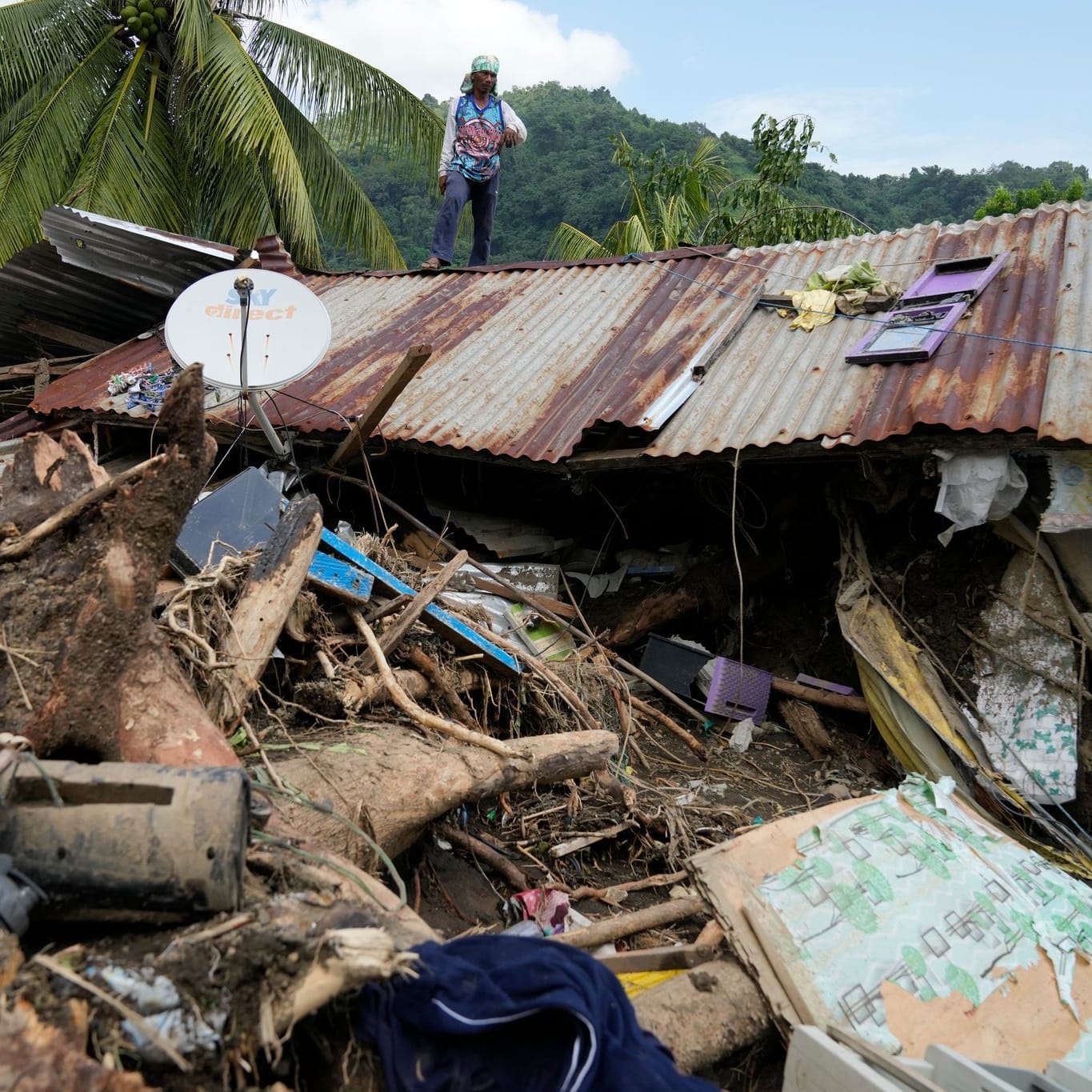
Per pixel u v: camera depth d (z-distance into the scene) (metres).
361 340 8.58
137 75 12.87
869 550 6.20
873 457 5.72
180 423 2.82
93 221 8.27
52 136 11.88
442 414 7.14
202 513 5.05
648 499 7.65
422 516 7.95
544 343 7.85
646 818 4.52
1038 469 5.43
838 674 6.50
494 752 3.82
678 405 6.47
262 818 2.61
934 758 5.46
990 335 6.05
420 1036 2.06
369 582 4.77
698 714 6.25
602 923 3.47
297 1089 2.02
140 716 2.78
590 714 5.38
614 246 14.11
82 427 8.48
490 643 5.07
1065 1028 3.17
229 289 6.28
